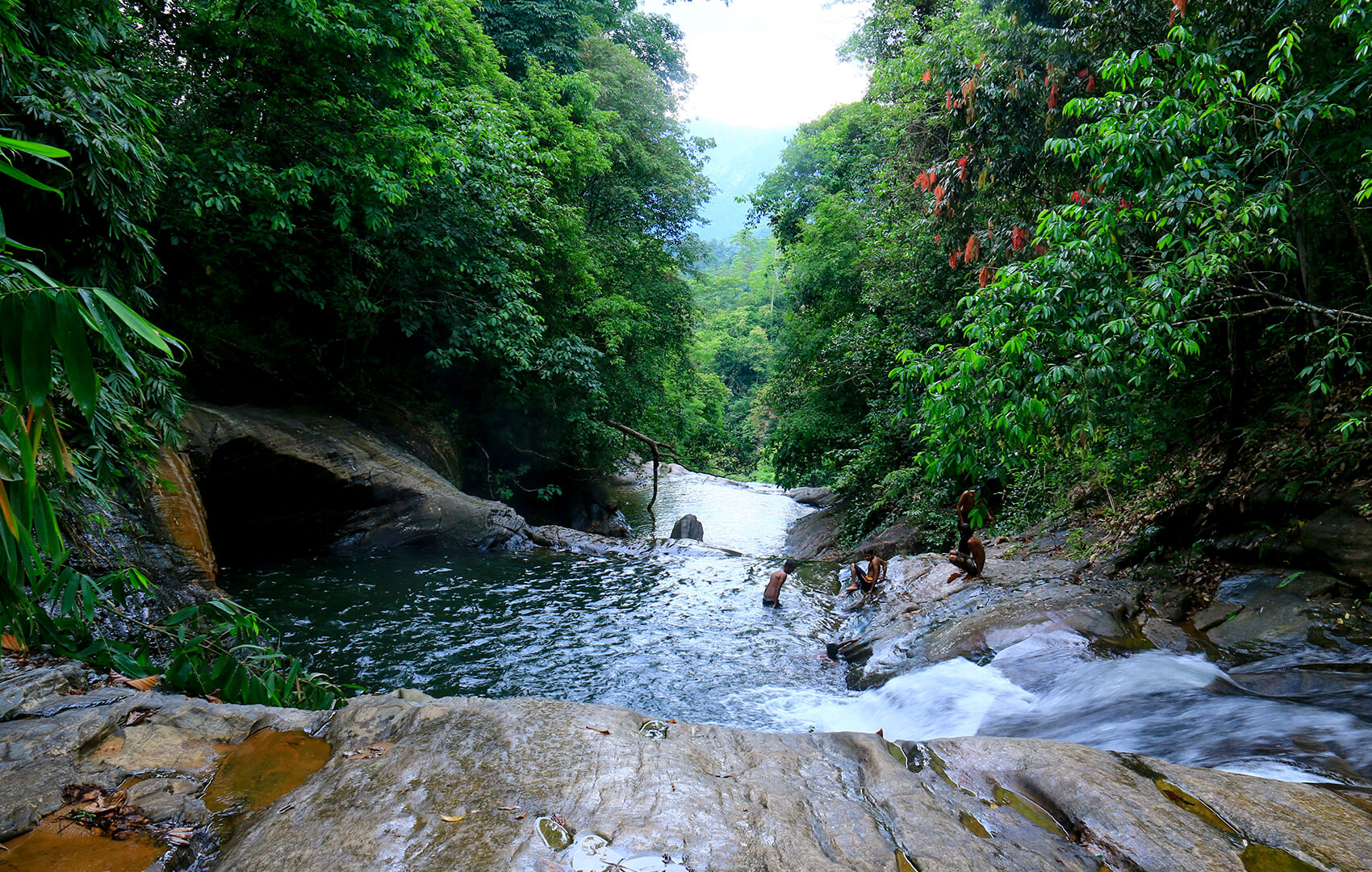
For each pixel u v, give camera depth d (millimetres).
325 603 9648
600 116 20156
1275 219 5789
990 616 7098
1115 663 5559
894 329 15414
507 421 19297
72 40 5234
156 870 1990
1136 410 7574
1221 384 7660
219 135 9938
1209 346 7637
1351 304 6340
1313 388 5176
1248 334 7711
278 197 10281
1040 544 9625
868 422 17359
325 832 2105
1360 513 5492
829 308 20688
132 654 3855
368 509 12852
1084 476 10062
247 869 1953
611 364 20984
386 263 13852
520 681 7410
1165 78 6309
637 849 2033
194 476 10133
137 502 7016
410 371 16781
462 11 14539
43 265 5297
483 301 15227
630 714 3141
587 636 8922
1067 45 7293
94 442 5133
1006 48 7938
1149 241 6527
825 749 2922
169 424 6125
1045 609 6859
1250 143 5895
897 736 5832
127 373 5367
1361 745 3545
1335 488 5840
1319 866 2055
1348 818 2346
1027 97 7703
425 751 2635
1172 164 5402
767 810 2297
